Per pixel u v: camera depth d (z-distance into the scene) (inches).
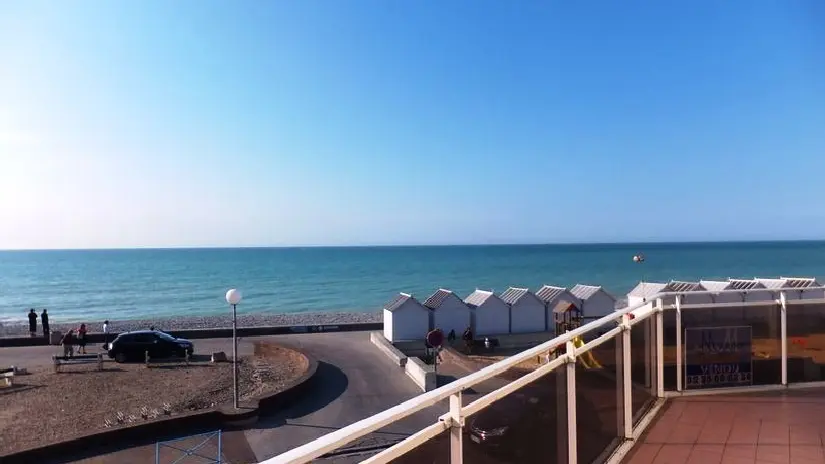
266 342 1336.1
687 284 1321.4
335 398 867.4
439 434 115.3
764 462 192.5
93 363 1147.3
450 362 1092.5
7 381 976.3
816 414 238.5
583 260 6250.0
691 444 209.5
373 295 3134.8
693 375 269.3
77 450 639.8
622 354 216.8
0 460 593.6
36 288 3735.2
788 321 283.4
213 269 5334.6
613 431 208.1
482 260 6525.6
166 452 641.6
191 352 1219.2
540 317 1437.0
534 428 155.6
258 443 675.4
